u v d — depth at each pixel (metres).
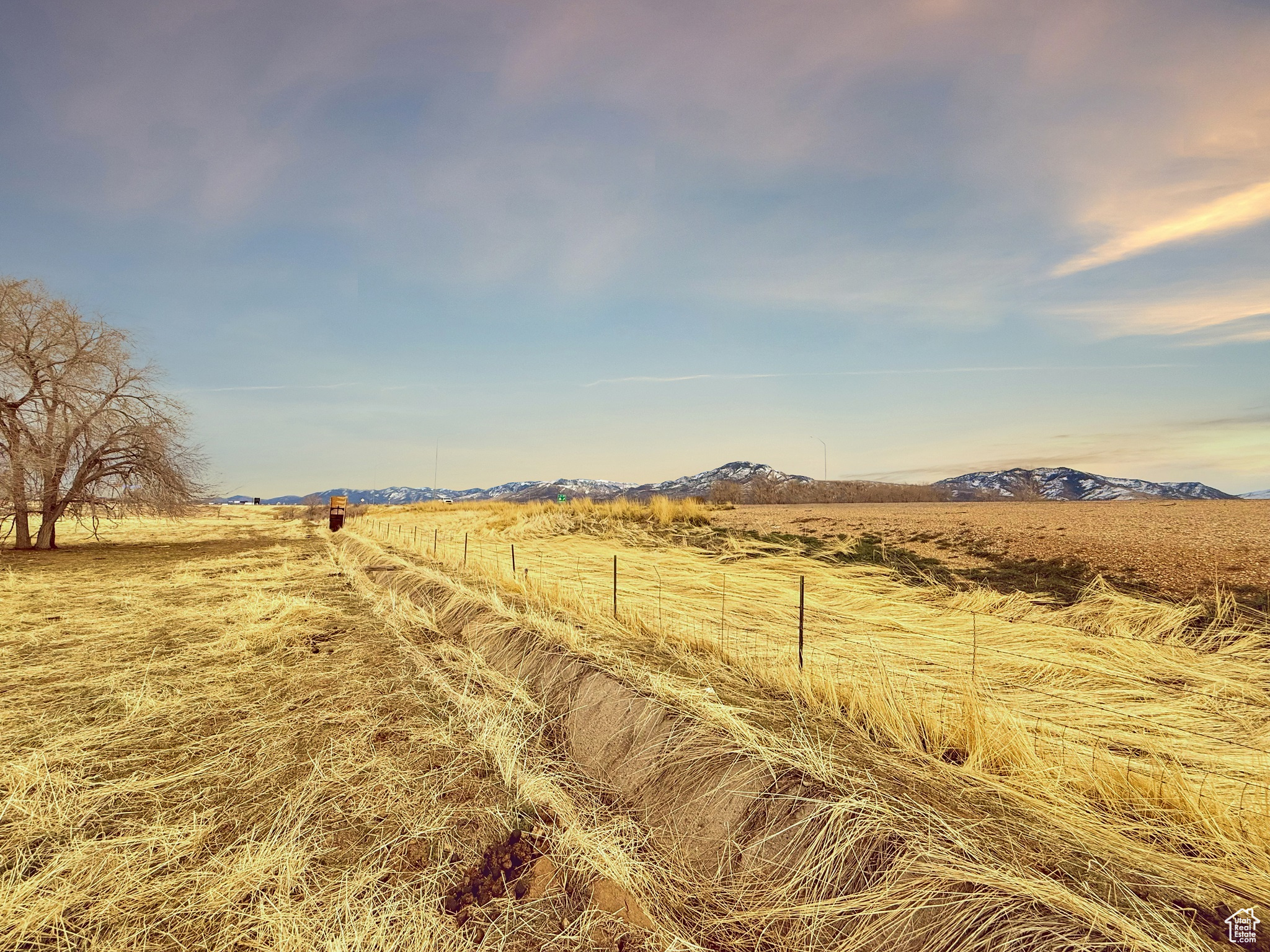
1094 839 2.90
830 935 2.66
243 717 5.55
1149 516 13.20
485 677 6.66
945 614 8.41
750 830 3.32
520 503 49.59
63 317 24.45
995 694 5.18
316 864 3.34
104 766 4.56
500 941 2.78
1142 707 4.85
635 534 19.81
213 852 3.48
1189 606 7.35
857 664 5.84
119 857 3.38
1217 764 3.80
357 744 4.86
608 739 4.71
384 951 2.68
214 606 11.42
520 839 3.59
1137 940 2.09
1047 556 10.36
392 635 8.81
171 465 27.28
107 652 7.96
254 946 2.74
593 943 2.79
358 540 26.73
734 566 13.20
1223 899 2.39
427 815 3.81
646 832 3.67
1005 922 2.30
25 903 2.98
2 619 10.20
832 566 12.34
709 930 2.87
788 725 4.34
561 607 8.91
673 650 6.57
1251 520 11.20
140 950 2.73
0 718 5.57
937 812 3.10
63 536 35.19
